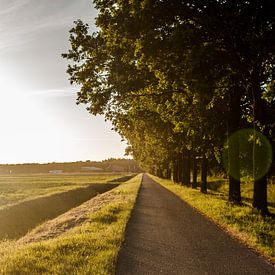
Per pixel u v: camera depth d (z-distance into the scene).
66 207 39.84
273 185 42.38
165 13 16.94
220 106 25.97
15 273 9.20
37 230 20.61
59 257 10.74
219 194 40.03
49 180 97.50
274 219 18.31
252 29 16.17
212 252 12.02
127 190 49.03
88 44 25.78
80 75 26.00
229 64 17.30
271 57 17.64
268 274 9.42
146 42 17.55
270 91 18.16
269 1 15.39
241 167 29.58
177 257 11.36
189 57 16.34
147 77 24.45
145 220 19.97
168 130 36.28
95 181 91.00
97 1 19.91
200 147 32.12
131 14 17.38
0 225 25.98
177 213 23.14
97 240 13.45
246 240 13.85
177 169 71.75
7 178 114.88
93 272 9.14
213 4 16.72
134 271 9.76
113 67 25.70
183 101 23.88
